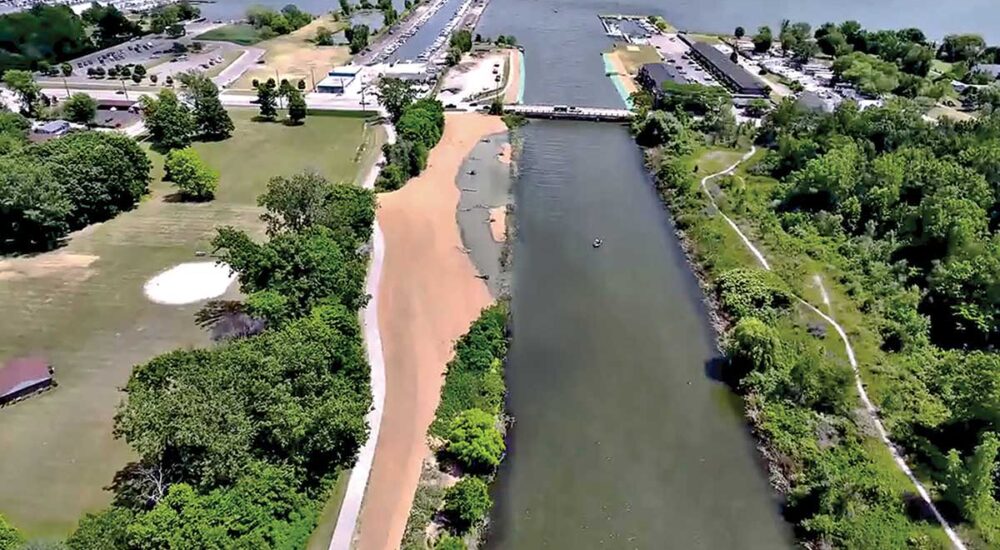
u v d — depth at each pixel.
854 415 80.25
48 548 53.41
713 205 128.88
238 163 144.62
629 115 177.25
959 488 67.81
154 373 65.50
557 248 119.38
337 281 90.12
